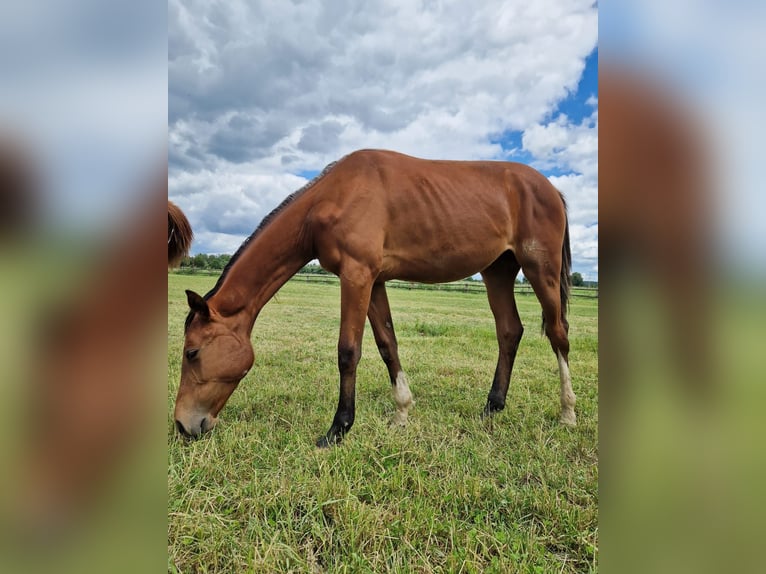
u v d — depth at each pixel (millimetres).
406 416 3072
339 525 1786
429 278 3234
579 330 7578
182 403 2588
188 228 2873
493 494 2041
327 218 2838
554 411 3291
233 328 2766
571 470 2262
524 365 4930
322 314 9273
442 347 5977
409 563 1551
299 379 4066
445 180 3105
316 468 2264
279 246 2904
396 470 2215
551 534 1762
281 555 1599
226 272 2859
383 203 2932
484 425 2992
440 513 1889
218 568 1562
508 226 3256
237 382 2768
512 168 3363
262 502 1888
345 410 2750
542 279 3271
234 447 2457
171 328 6406
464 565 1559
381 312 3184
